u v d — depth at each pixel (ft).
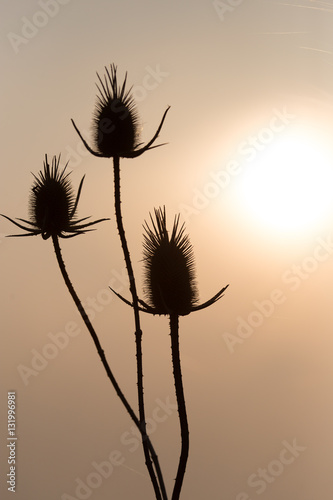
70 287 7.02
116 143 7.02
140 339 6.90
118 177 7.09
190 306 6.37
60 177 7.86
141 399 6.95
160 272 6.35
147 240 6.88
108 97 7.37
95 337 6.91
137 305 6.68
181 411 6.40
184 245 6.82
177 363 6.41
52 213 7.05
